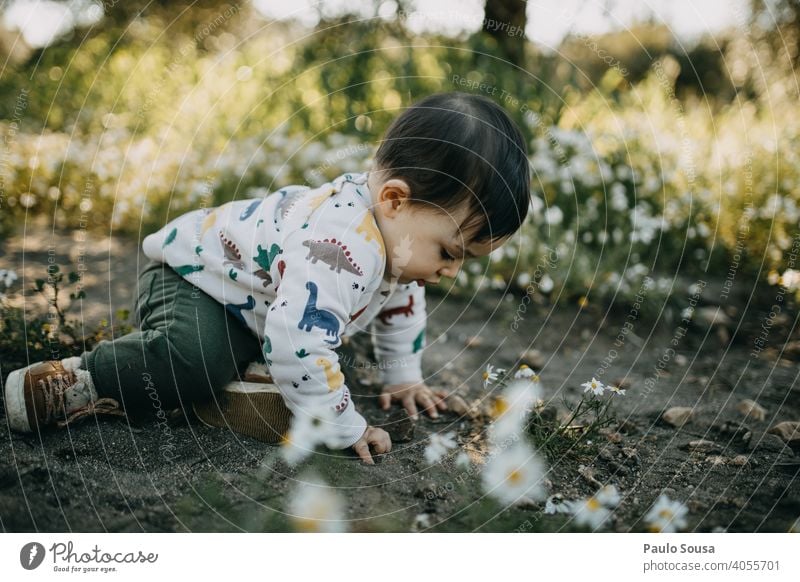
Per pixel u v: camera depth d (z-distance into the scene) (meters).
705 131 4.12
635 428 1.82
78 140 3.85
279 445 1.56
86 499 1.35
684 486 1.54
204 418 1.61
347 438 1.53
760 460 1.66
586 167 3.23
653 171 3.38
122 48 4.66
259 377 1.64
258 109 3.79
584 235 3.11
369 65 3.93
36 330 1.87
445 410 1.90
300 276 1.44
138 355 1.55
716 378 2.22
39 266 2.82
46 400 1.50
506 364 2.31
